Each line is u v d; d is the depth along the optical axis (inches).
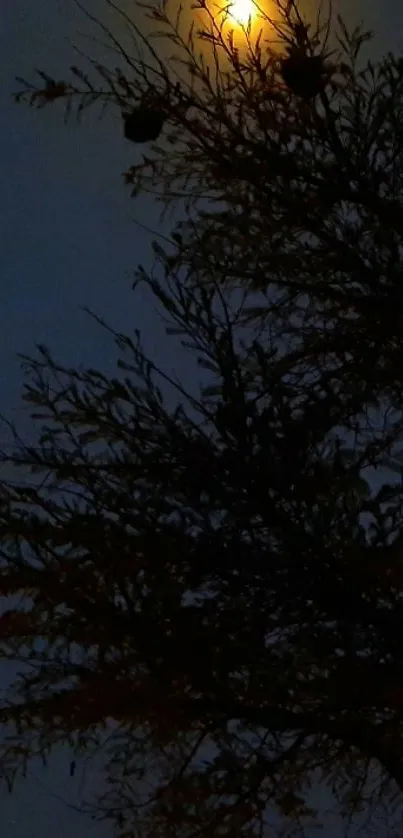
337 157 113.3
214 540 96.7
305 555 97.5
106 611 96.6
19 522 98.7
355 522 97.7
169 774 105.7
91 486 100.5
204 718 98.0
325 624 99.0
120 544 97.7
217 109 114.3
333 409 110.3
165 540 97.1
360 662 94.7
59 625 98.0
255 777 96.7
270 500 97.9
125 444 103.6
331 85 117.5
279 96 114.1
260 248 119.4
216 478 98.7
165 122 115.9
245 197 118.5
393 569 97.6
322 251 116.8
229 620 97.3
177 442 99.6
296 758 101.5
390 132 115.6
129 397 102.4
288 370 117.8
